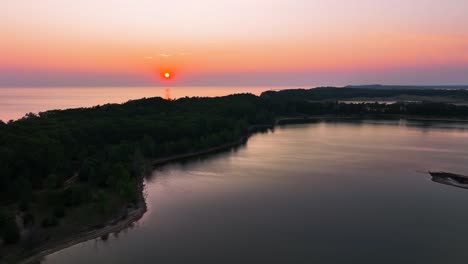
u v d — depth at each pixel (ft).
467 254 203.82
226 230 232.73
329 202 280.10
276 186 318.86
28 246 203.72
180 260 198.39
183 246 213.46
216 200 284.41
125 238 223.51
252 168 380.37
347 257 200.44
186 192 303.68
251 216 253.85
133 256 203.21
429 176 351.87
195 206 272.51
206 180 337.52
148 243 217.15
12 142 294.46
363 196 294.25
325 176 350.23
